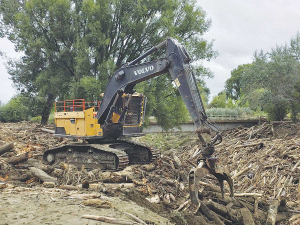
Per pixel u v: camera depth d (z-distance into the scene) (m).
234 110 40.16
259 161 19.28
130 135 13.98
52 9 24.61
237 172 18.22
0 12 29.75
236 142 25.50
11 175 11.69
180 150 27.61
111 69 23.11
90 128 13.70
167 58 10.59
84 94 23.78
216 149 24.11
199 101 9.55
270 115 32.44
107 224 6.86
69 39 26.06
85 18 24.66
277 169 17.52
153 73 11.21
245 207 10.74
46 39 26.41
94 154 13.73
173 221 8.66
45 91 26.25
